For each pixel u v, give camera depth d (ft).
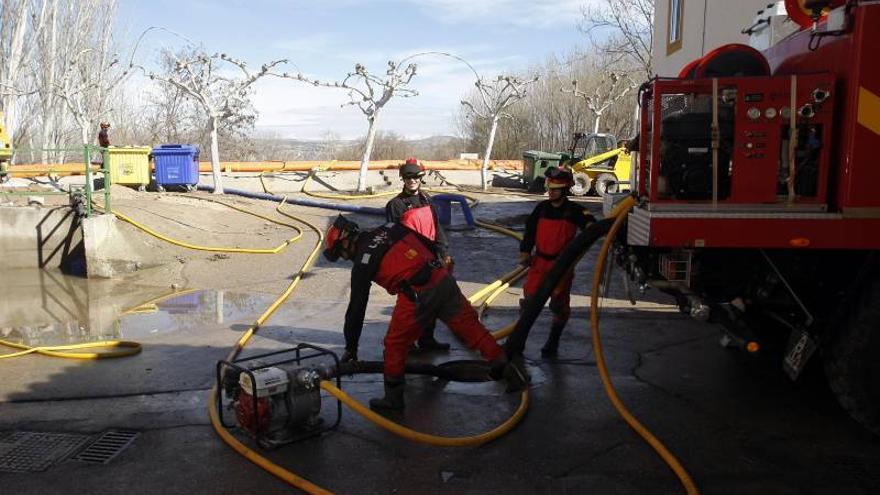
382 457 13.07
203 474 12.38
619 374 17.88
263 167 70.95
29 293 29.78
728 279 14.03
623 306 25.25
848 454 13.07
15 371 18.29
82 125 65.62
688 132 13.15
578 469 12.56
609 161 68.23
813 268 13.65
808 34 14.21
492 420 14.88
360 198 60.80
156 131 99.96
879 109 12.33
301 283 29.78
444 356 19.47
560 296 18.67
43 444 13.66
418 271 14.52
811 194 13.05
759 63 14.12
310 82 60.13
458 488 11.85
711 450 13.28
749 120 12.88
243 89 58.59
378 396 16.40
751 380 17.30
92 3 82.99
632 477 12.23
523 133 115.65
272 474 12.31
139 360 19.26
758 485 11.87
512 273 28.94
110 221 33.94
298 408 13.50
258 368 13.80
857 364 13.10
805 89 12.76
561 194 18.16
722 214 12.91
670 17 38.78
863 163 12.44
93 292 29.84
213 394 15.75
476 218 48.85
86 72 80.02
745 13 28.17
